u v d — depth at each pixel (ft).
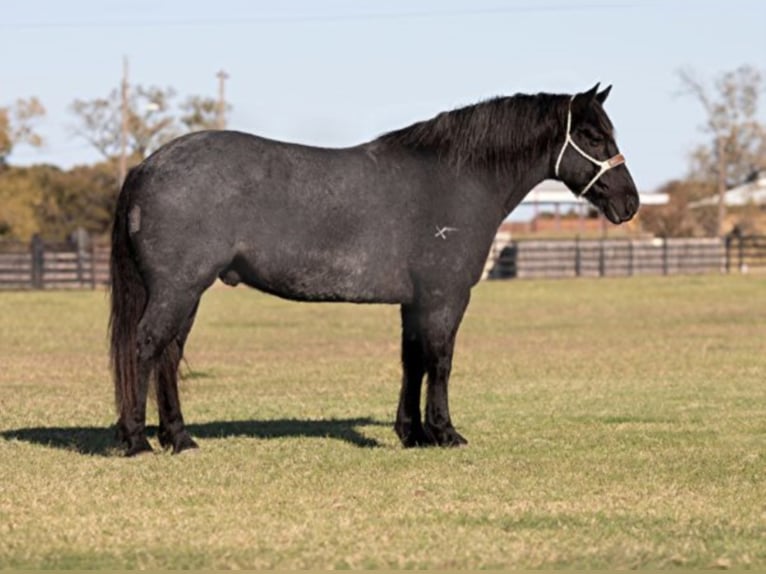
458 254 44.06
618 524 33.96
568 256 206.08
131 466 41.52
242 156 42.22
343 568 29.63
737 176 341.82
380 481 39.45
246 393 65.36
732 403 60.29
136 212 41.75
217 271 41.88
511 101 45.27
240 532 32.81
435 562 30.07
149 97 290.56
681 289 169.48
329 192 42.78
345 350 92.17
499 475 40.57
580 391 65.62
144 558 30.37
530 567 29.78
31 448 45.65
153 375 43.45
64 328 111.75
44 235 284.82
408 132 44.68
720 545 31.71
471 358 84.43
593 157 45.60
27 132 262.88
